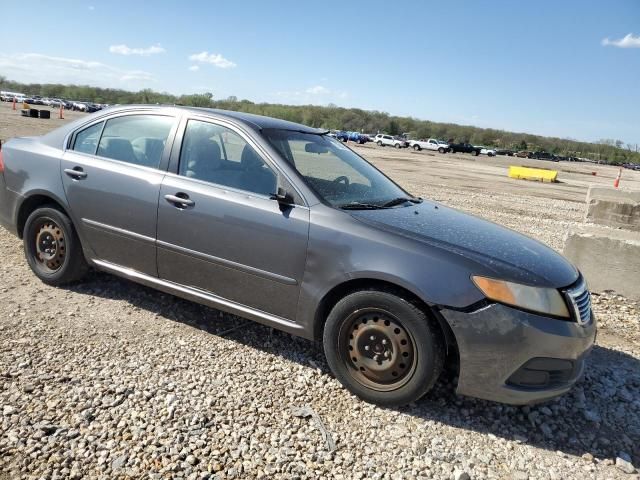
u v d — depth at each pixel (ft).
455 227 12.04
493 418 10.84
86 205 14.02
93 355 11.68
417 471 9.02
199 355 12.19
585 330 10.35
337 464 8.96
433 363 10.16
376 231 10.77
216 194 12.20
